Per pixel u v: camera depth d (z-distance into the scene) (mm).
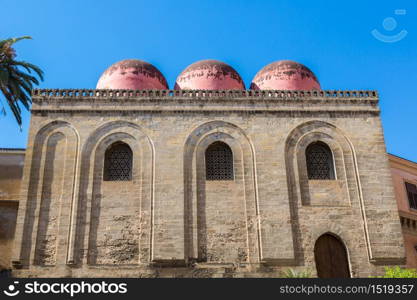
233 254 24438
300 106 27703
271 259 24156
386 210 25484
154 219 24734
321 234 25000
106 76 30828
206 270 23484
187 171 26031
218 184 25891
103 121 26875
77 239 24234
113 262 24047
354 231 25109
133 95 27547
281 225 24859
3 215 26844
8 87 30938
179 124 26984
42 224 24562
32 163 25703
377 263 24453
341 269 24641
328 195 25922
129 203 25172
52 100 27156
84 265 23797
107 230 24641
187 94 27750
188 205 25266
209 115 27297
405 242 31188
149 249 24234
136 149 26391
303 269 24125
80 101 27203
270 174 26000
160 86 30859
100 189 25453
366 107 27906
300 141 27000
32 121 26609
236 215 25234
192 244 24469
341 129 27328
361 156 26703
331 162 27000
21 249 23891
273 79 30688
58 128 26625
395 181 33469
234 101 27641
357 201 25734
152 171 25844
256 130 27047
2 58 31078
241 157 26500
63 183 25375
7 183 27625
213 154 26984
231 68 31578
